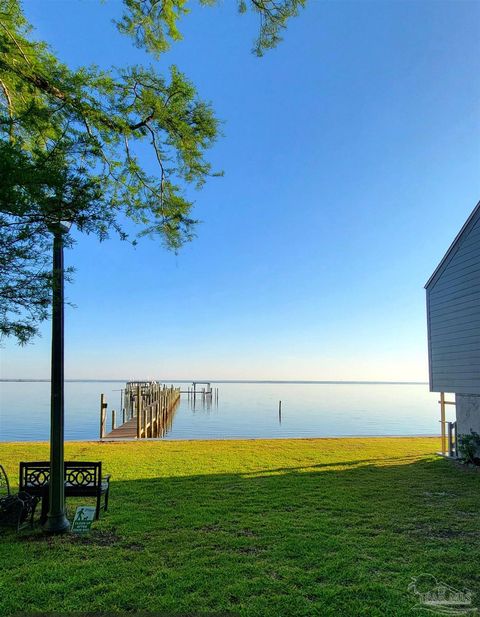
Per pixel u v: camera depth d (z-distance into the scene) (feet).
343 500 19.24
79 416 88.22
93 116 15.14
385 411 106.22
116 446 36.22
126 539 14.23
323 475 24.75
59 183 9.07
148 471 25.63
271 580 11.16
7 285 9.55
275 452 33.06
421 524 15.97
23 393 185.47
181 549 13.33
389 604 10.03
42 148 13.10
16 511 15.28
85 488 16.44
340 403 138.10
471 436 28.04
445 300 32.35
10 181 8.32
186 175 18.83
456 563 12.37
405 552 13.16
